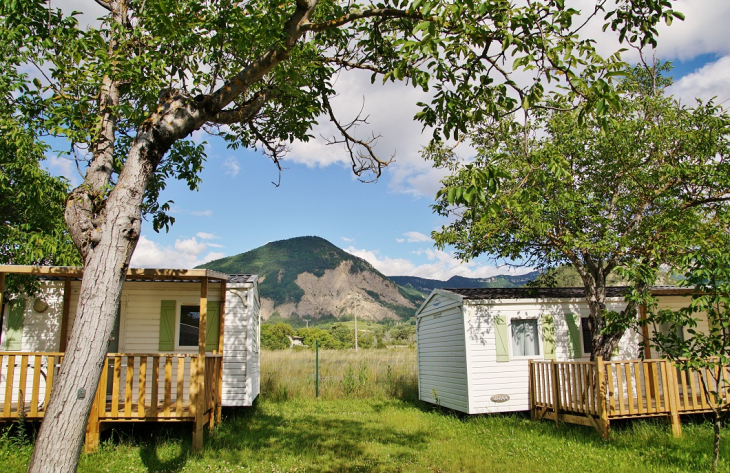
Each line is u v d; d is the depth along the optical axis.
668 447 8.98
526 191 4.91
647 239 11.11
